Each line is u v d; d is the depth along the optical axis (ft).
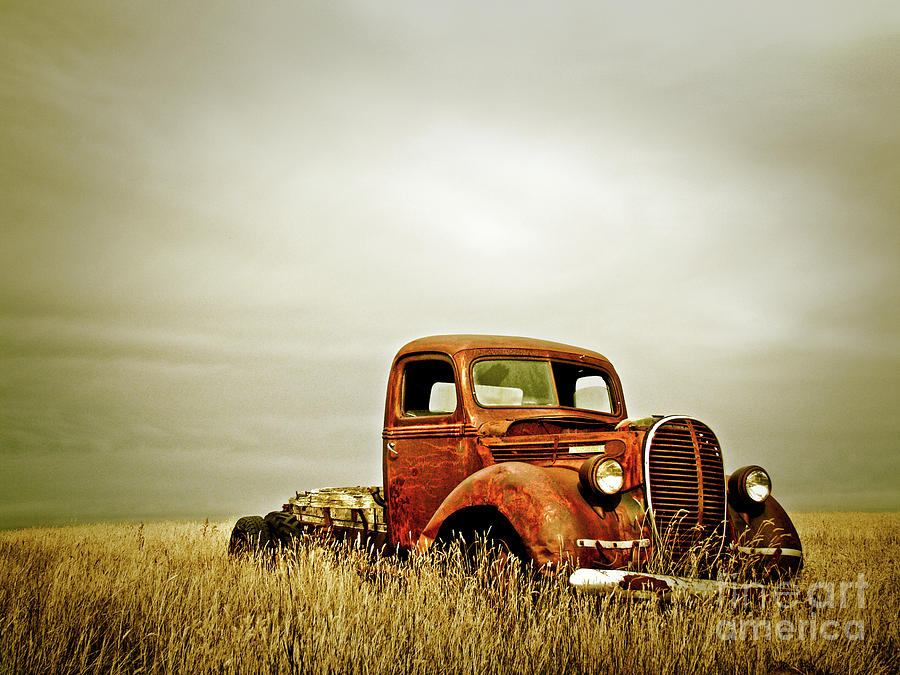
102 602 17.87
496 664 13.52
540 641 13.92
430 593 16.48
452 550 17.67
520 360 21.75
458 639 14.03
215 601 16.63
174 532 41.09
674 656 13.69
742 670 14.06
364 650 13.73
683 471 17.30
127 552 28.63
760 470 18.67
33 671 13.42
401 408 22.58
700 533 17.07
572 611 14.87
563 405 21.90
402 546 21.66
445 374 21.50
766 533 18.15
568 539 15.57
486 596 16.25
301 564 19.89
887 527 45.70
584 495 16.51
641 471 16.93
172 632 14.43
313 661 13.61
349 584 18.54
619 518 16.37
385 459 22.74
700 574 17.02
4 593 18.57
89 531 46.19
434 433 21.15
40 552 30.12
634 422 17.69
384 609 16.06
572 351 22.99
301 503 28.60
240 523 27.89
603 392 23.12
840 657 14.65
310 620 15.62
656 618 14.52
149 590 18.47
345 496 26.02
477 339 21.79
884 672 14.28
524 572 16.06
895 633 15.78
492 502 17.07
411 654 13.93
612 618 14.24
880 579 20.81
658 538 16.22
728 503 18.58
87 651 14.06
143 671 13.71
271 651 13.80
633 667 13.47
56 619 16.19
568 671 13.67
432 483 21.08
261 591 18.92
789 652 14.69
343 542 23.73
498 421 20.24
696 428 17.81
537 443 18.95
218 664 13.53
